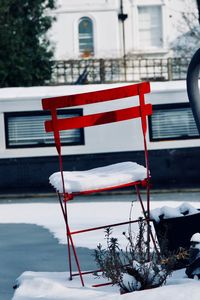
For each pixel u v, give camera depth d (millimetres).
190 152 15688
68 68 24156
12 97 15656
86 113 15789
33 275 6777
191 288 5156
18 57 21562
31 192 15586
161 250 6230
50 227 10250
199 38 29391
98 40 30484
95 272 6301
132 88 6520
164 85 15867
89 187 6363
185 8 30359
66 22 30422
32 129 15703
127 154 15758
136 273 5672
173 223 6520
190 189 15602
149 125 15734
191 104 6172
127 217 10828
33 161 15617
